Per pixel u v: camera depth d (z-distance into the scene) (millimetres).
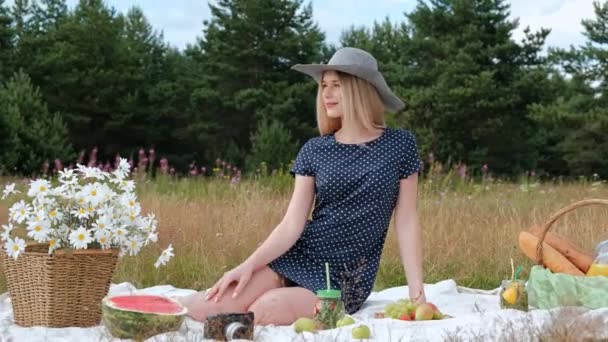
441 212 9117
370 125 4613
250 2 42219
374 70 4531
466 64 34594
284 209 9328
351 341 3500
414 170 4605
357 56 4590
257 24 42469
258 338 3693
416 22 36781
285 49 42406
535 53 35500
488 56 35000
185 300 4277
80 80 41406
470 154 34969
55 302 4113
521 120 35438
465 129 35500
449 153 34875
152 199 10641
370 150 4562
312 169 4598
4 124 24203
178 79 43969
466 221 8773
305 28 43688
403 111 35469
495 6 35844
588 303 4266
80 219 4242
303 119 41625
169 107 42375
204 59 44344
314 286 4398
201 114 42344
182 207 9516
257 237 7793
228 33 42781
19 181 15945
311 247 4516
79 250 4113
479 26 35938
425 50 36844
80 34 42500
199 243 7438
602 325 3314
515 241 7441
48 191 4191
